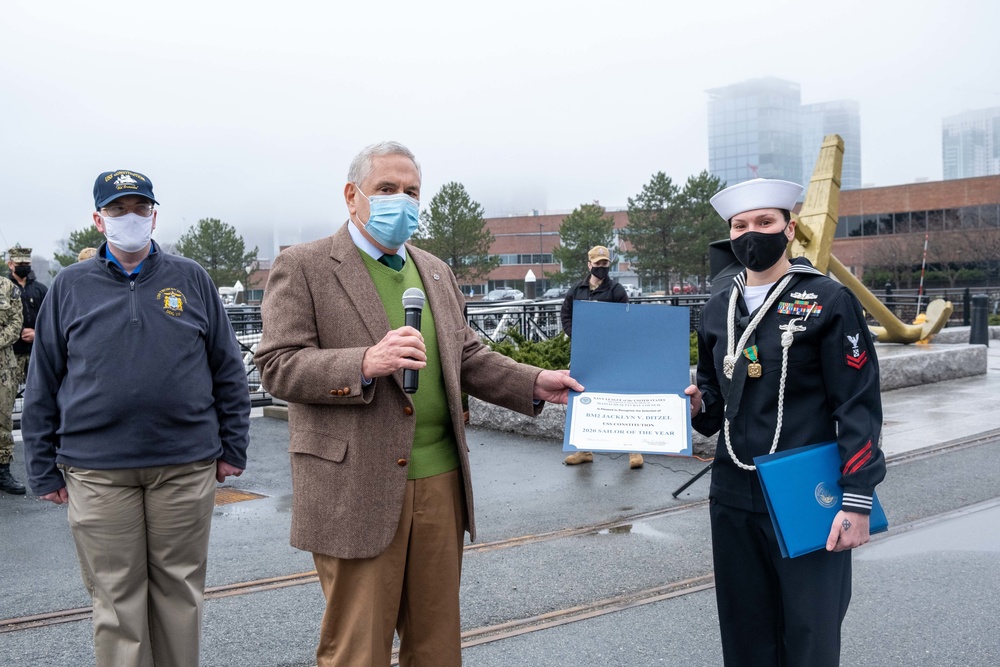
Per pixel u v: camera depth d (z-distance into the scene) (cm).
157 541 320
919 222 5950
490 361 312
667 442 276
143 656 315
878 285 5166
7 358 697
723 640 294
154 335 315
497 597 450
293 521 278
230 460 344
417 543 283
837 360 262
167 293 322
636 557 512
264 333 279
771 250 276
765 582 285
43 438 318
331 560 274
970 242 4803
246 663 376
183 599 326
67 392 313
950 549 520
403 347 252
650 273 5903
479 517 609
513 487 698
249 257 5903
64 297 317
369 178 283
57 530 596
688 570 488
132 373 309
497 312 1464
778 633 289
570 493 675
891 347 1496
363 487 267
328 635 279
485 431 960
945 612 425
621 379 288
